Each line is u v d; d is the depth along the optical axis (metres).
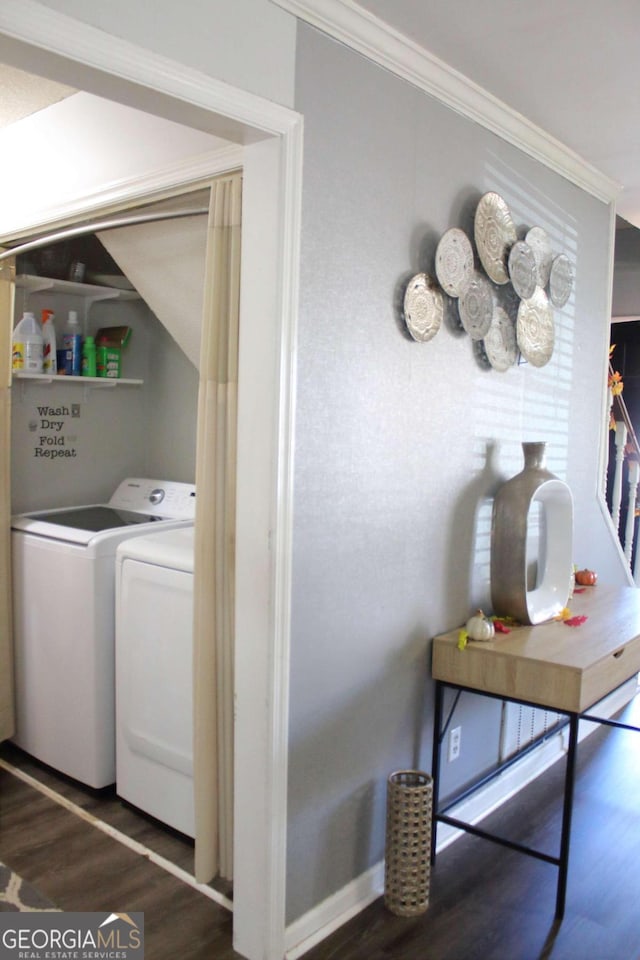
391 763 2.27
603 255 3.32
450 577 2.47
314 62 1.83
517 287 2.60
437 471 2.37
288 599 1.86
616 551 3.65
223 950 1.96
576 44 2.03
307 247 1.85
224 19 1.62
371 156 2.02
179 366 3.54
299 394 1.86
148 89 1.51
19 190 2.72
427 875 2.14
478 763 2.69
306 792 1.97
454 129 2.32
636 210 3.74
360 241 2.00
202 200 2.19
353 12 1.86
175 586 2.36
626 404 5.09
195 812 2.08
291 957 1.93
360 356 2.03
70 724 2.75
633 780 2.98
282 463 1.82
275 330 1.79
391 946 1.99
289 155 1.77
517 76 2.23
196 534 2.03
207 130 1.73
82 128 2.39
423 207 2.22
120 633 2.58
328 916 2.06
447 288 2.29
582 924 2.09
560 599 2.70
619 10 1.85
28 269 3.21
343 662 2.06
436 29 1.96
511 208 2.62
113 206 2.36
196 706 2.05
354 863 2.15
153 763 2.50
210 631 2.03
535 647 2.27
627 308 4.49
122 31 1.44
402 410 2.20
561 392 3.07
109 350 3.40
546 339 2.84
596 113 2.50
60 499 3.39
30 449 3.26
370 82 2.00
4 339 2.91
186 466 3.55
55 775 2.88
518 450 2.79
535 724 3.05
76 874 2.26
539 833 2.56
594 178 3.12
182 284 2.46
